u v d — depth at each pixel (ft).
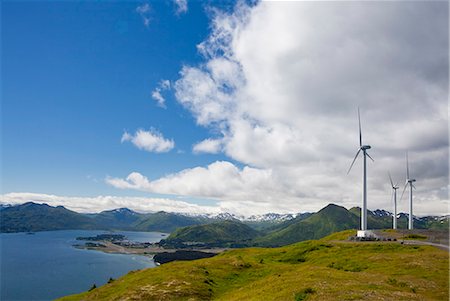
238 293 201.36
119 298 224.33
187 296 216.74
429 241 384.06
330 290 147.43
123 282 285.02
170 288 230.68
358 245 358.43
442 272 199.11
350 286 155.94
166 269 305.12
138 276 295.69
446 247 310.65
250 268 300.20
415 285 165.99
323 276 189.47
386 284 164.45
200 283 244.01
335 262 285.02
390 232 515.09
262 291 174.70
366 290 145.48
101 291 267.39
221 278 268.00
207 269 290.76
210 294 226.17
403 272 210.18
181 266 311.06
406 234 479.41
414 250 300.81
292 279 191.11
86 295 270.05
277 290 168.25
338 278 181.78
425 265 219.20
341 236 505.66
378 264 248.32
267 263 334.24
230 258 347.77
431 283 171.22
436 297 144.97
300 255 359.05
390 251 307.37
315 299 134.62
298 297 142.00
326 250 353.72
